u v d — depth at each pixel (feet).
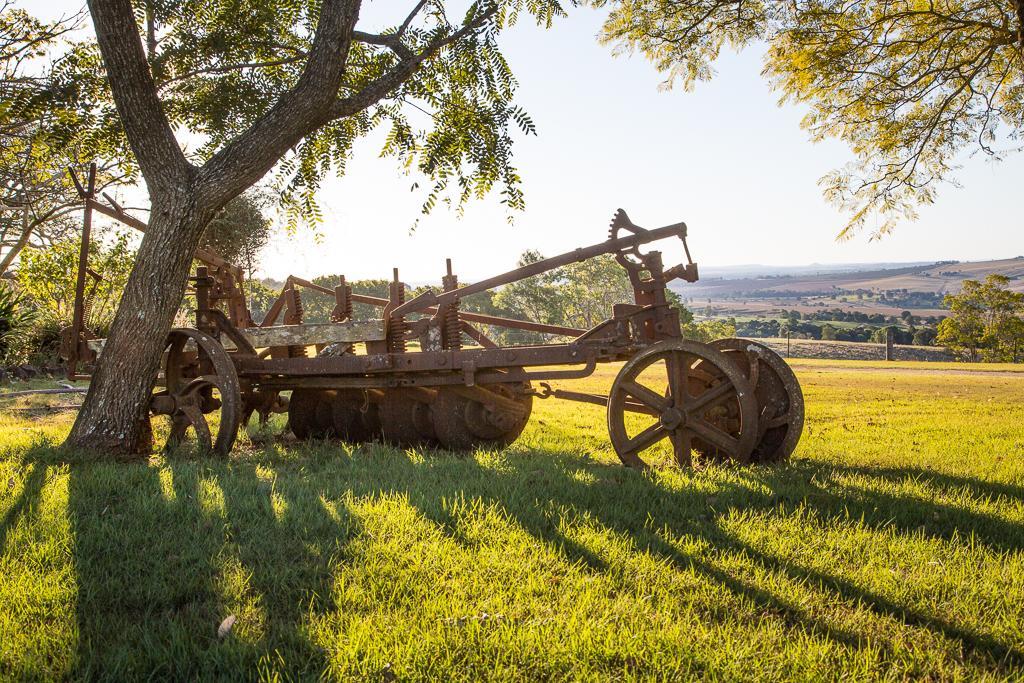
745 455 21.31
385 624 10.43
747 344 23.24
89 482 18.56
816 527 15.34
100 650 9.91
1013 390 61.67
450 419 26.53
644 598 11.34
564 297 274.77
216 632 10.34
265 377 28.53
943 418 38.83
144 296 24.36
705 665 9.41
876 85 44.78
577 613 10.63
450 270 26.27
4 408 39.86
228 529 14.82
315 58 24.76
